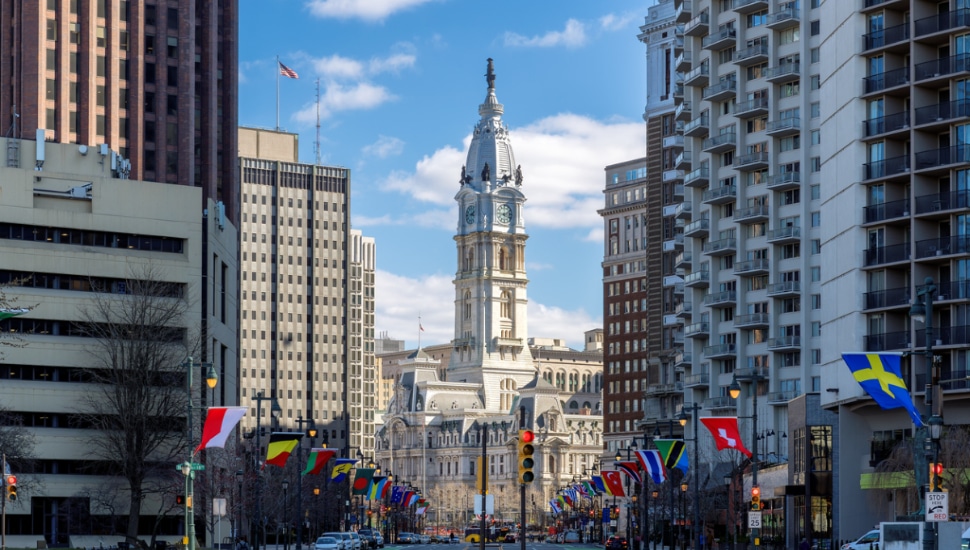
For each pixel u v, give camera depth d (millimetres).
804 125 170375
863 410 121562
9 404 160625
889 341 114625
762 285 181125
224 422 83312
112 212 172000
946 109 111000
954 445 98312
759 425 180125
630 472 149375
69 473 163250
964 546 70750
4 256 163375
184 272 175250
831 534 125188
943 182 112688
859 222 117438
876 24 117688
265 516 166000
